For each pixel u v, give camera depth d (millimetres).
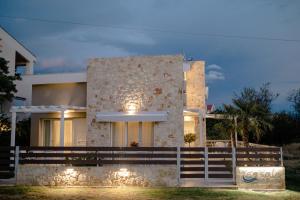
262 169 21188
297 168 31422
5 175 22781
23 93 41344
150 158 22188
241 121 30984
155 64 26672
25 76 41656
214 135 40531
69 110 27344
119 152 23734
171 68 26422
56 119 29750
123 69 27094
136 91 26734
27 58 48938
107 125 27016
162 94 26359
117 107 26859
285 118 49406
